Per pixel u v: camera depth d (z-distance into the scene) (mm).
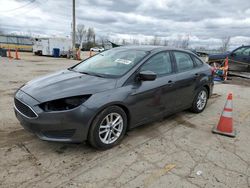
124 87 3299
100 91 3055
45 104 2836
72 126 2852
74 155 3055
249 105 6125
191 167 2904
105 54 4379
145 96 3559
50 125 2807
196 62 4996
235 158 3184
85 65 4195
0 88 6777
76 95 2900
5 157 2918
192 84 4641
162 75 3951
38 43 26656
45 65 14742
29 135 3562
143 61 3680
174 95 4191
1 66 12797
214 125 4426
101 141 3127
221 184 2584
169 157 3129
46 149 3168
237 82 10203
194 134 3957
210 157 3180
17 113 3156
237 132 4141
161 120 4578
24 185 2414
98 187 2443
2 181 2457
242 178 2715
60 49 26312
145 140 3621
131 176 2658
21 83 7762
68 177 2588
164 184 2541
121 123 3355
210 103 6156
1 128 3787
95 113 2938
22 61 17250
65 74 3756
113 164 2891
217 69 10562
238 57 11297
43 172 2654
